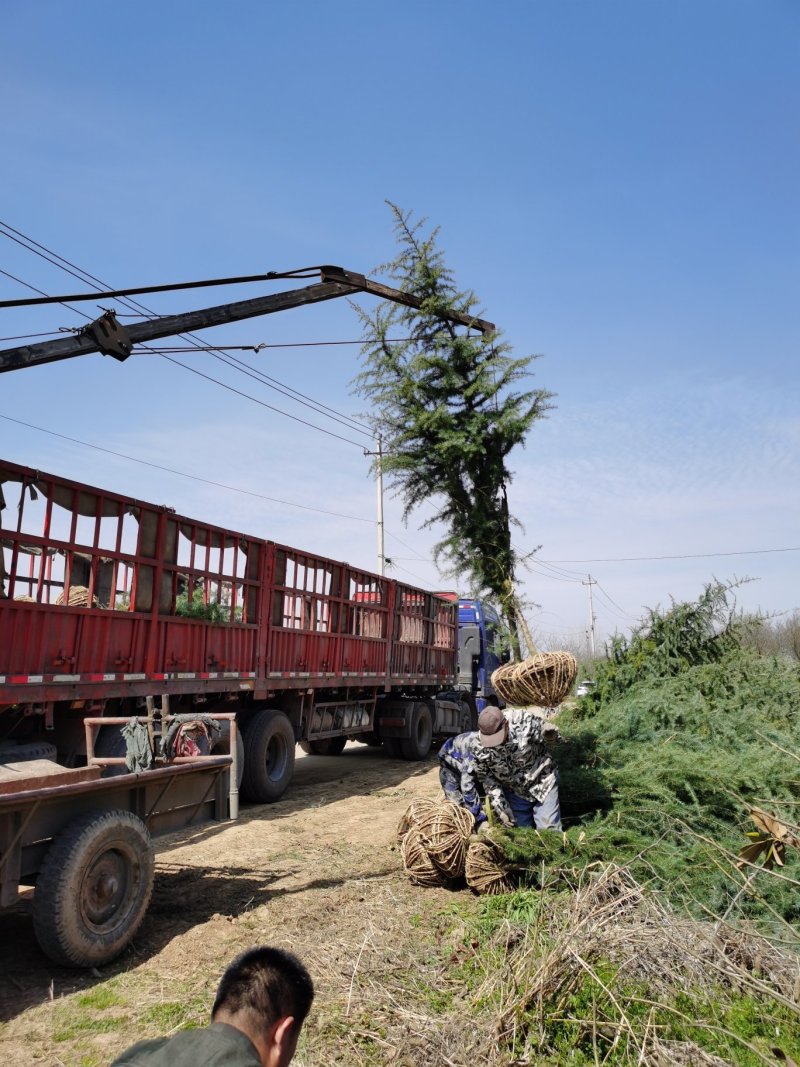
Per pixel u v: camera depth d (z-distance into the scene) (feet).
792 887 16.78
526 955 13.48
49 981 15.25
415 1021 12.68
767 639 43.06
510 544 38.88
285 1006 6.16
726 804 20.27
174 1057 5.77
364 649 45.47
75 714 26.68
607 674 32.35
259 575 35.60
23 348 34.81
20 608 23.47
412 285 39.81
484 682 63.16
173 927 18.17
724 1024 11.76
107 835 16.06
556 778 20.80
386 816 31.01
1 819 14.67
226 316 39.47
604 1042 11.66
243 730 34.78
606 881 16.25
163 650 29.50
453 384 38.50
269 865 23.26
